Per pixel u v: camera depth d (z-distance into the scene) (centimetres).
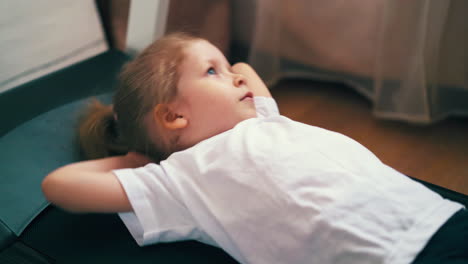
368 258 66
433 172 128
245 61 172
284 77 174
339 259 67
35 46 129
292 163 74
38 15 128
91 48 145
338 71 160
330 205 69
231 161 76
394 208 70
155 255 76
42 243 80
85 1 139
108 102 109
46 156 94
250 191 73
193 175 77
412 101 139
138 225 77
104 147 96
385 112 147
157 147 89
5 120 105
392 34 133
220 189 75
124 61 127
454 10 126
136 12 131
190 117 85
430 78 136
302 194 71
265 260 71
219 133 86
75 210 75
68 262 76
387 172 76
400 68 138
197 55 87
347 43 151
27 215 84
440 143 139
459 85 139
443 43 132
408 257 65
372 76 152
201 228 75
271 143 78
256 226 71
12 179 89
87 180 74
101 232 81
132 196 75
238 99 86
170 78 86
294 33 159
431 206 72
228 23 162
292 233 69
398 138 142
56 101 111
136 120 88
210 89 85
